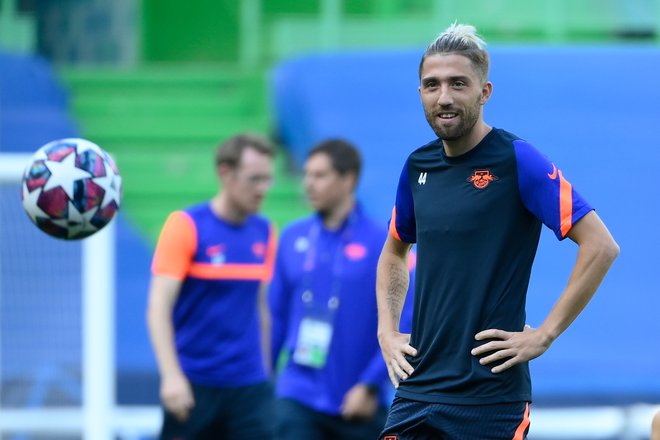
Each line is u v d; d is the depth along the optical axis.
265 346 22.42
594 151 45.75
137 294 44.09
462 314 12.87
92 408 27.23
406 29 54.91
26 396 27.55
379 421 20.81
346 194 21.22
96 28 60.19
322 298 21.00
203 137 53.09
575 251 41.75
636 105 47.06
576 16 54.22
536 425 29.75
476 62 12.72
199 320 21.11
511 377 12.88
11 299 27.95
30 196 15.84
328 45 55.50
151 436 29.16
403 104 48.62
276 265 21.94
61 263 28.08
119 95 55.47
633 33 54.19
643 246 42.72
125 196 49.59
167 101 54.53
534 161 12.69
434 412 12.98
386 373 20.34
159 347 20.39
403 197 13.84
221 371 21.11
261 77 55.94
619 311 40.75
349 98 48.69
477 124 12.98
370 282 20.89
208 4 63.16
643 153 45.78
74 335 28.02
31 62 54.34
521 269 12.91
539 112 46.75
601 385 38.94
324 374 20.81
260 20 58.28
